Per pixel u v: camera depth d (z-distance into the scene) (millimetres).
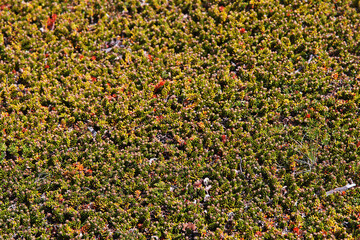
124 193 5492
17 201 5363
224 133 6055
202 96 6531
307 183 5512
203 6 8039
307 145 5828
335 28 7398
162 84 6617
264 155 5785
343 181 5410
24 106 6316
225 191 5496
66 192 5430
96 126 6277
